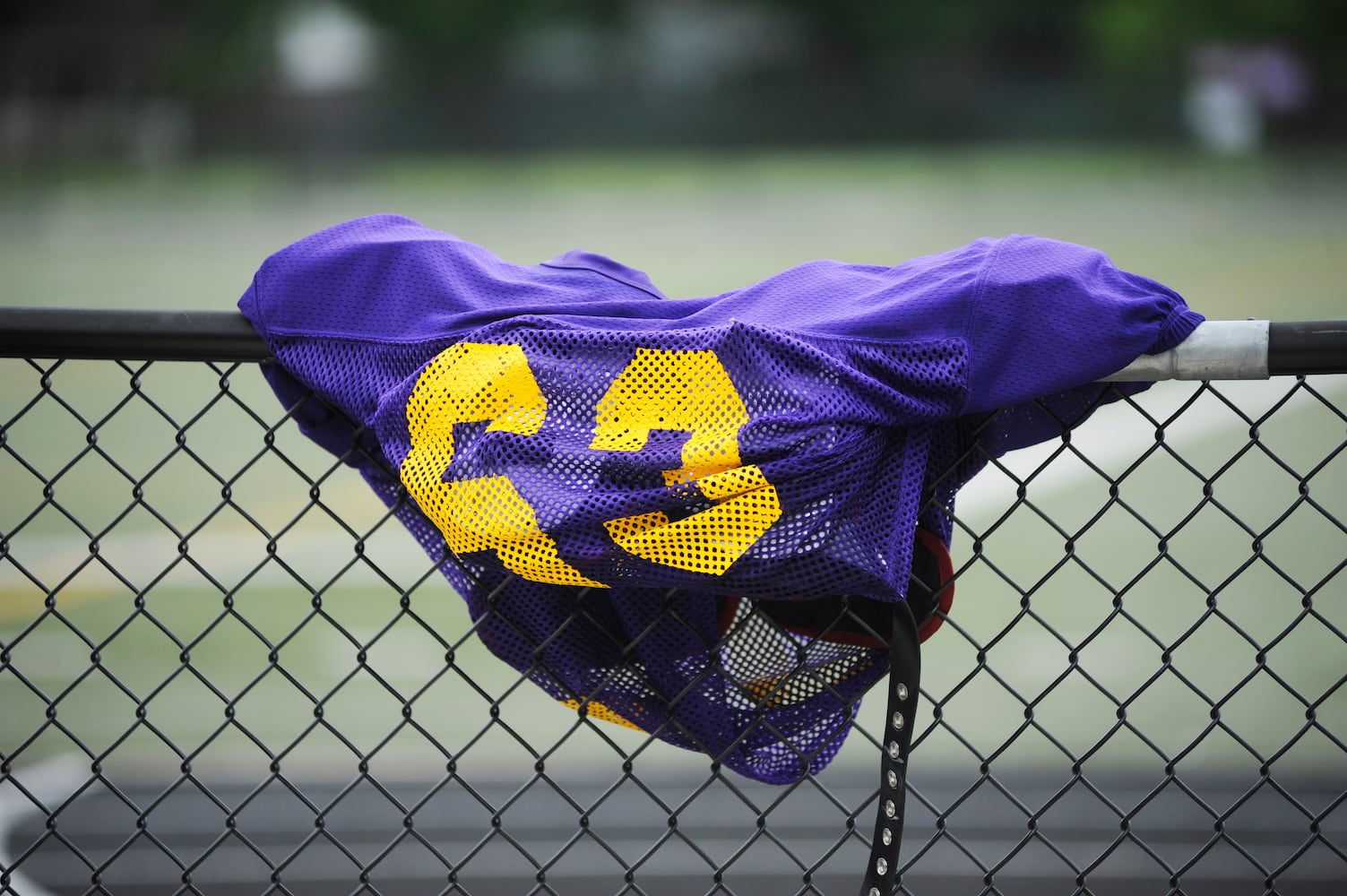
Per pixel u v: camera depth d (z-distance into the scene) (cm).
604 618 271
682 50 7369
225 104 6400
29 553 1255
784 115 6506
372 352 259
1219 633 920
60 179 6041
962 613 994
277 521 1377
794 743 271
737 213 5216
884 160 6372
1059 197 5319
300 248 267
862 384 236
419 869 649
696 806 708
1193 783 701
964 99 6462
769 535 232
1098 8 7100
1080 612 979
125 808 712
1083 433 1466
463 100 6431
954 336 241
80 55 6562
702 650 268
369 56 7275
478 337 250
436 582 1132
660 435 237
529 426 240
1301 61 6419
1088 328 239
